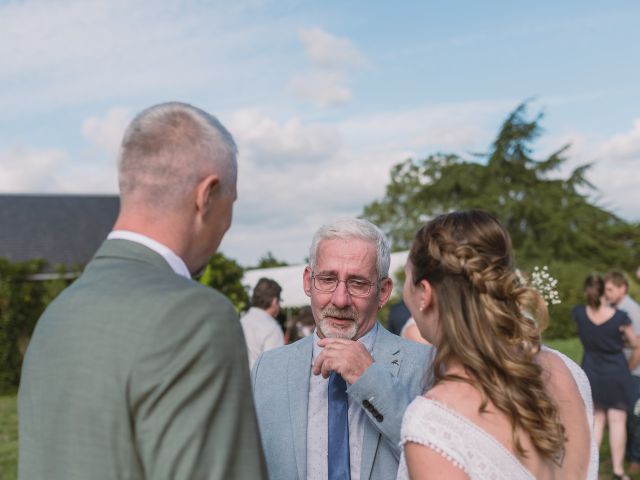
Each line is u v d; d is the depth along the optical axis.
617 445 5.70
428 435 1.41
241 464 1.25
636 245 38.12
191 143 1.42
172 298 1.28
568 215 37.56
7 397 15.48
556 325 22.50
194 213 1.44
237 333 1.32
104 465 1.21
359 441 2.05
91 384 1.24
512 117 39.22
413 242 1.68
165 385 1.21
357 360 1.97
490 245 1.59
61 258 24.94
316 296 2.18
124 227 1.43
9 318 16.97
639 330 5.82
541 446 1.43
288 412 2.14
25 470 1.30
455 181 40.00
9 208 26.52
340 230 2.18
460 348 1.49
